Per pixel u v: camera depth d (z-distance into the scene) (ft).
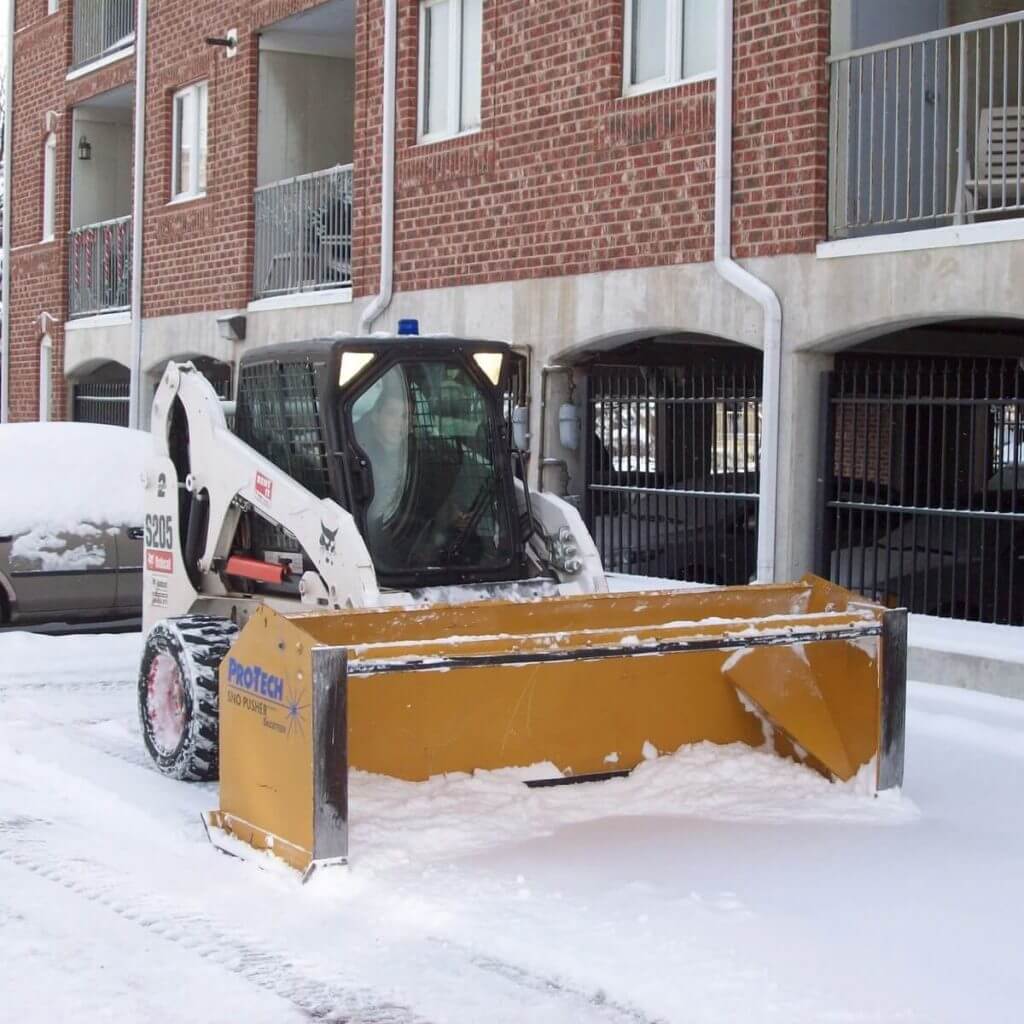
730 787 24.85
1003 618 39.83
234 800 22.88
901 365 46.73
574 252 44.57
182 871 21.83
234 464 28.27
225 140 61.87
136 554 41.91
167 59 66.49
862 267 36.29
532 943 18.56
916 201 40.04
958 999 16.98
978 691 32.96
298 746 21.08
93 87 74.69
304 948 18.74
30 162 82.58
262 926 19.51
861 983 17.38
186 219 64.64
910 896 20.45
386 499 26.91
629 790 24.44
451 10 50.01
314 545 26.08
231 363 61.31
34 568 40.65
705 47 41.60
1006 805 25.49
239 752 22.62
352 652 20.93
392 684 23.02
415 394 27.27
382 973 17.93
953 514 35.99
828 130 37.73
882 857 22.13
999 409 40.91
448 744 23.56
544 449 45.73
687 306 40.88
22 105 83.41
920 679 34.17
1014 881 21.22
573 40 44.50
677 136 41.11
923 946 18.60
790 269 38.04
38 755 28.68
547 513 28.27
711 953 18.22
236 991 17.42
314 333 55.93
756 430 40.70
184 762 26.27
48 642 39.45
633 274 42.55
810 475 38.37
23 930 19.42
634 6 43.60
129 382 73.61
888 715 24.82
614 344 44.70
